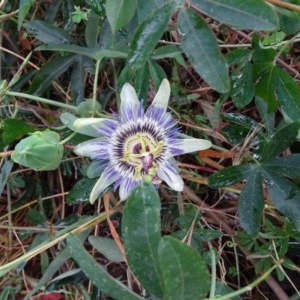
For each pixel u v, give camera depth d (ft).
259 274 0.98
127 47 0.87
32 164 0.75
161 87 0.77
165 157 0.79
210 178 0.85
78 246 0.65
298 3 0.76
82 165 1.01
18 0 1.05
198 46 0.65
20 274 1.05
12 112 1.02
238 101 0.86
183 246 0.55
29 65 1.09
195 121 1.03
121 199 0.79
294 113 0.82
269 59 0.83
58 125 1.02
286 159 0.84
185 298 0.59
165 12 0.66
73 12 0.96
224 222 0.98
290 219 0.85
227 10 0.64
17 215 1.08
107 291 0.63
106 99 1.03
